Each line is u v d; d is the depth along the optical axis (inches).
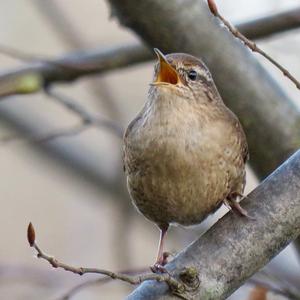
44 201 691.4
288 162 287.9
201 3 374.9
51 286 433.1
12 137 419.5
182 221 331.0
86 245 637.9
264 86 377.4
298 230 282.0
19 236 677.9
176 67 327.3
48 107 644.1
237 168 322.0
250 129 374.3
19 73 415.5
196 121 317.1
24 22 687.1
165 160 314.2
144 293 272.5
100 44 592.4
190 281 270.2
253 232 280.7
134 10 366.3
